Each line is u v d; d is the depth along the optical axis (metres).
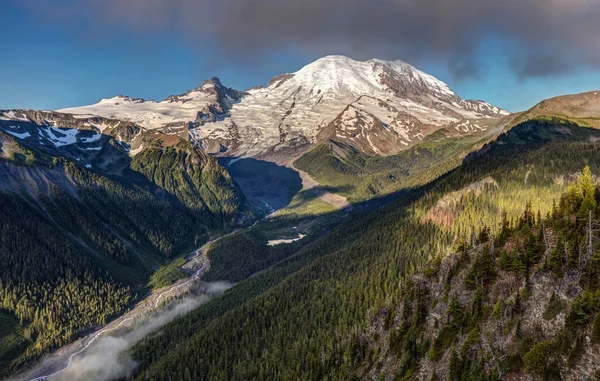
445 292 94.06
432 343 88.31
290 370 119.19
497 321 79.31
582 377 63.84
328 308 142.75
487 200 185.00
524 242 87.19
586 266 75.44
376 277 149.38
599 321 65.81
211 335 150.50
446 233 175.88
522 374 69.56
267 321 152.00
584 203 83.50
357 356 104.38
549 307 75.31
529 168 197.88
